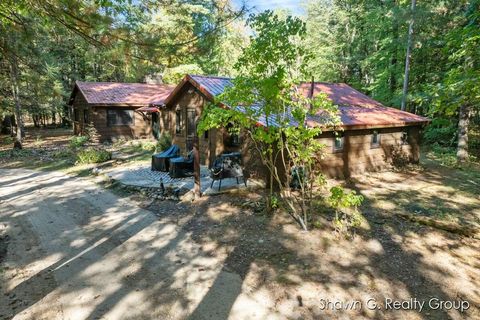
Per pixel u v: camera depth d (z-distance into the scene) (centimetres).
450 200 991
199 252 652
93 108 2220
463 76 917
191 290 521
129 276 562
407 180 1248
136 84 2672
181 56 718
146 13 701
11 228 773
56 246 677
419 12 1700
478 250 666
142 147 1988
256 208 877
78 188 1134
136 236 729
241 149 1148
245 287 529
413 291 522
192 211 881
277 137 755
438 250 662
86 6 596
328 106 699
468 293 519
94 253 647
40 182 1224
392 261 614
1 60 1894
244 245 679
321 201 949
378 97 2317
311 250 654
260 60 700
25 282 540
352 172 1299
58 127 3491
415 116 1521
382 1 2217
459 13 1731
